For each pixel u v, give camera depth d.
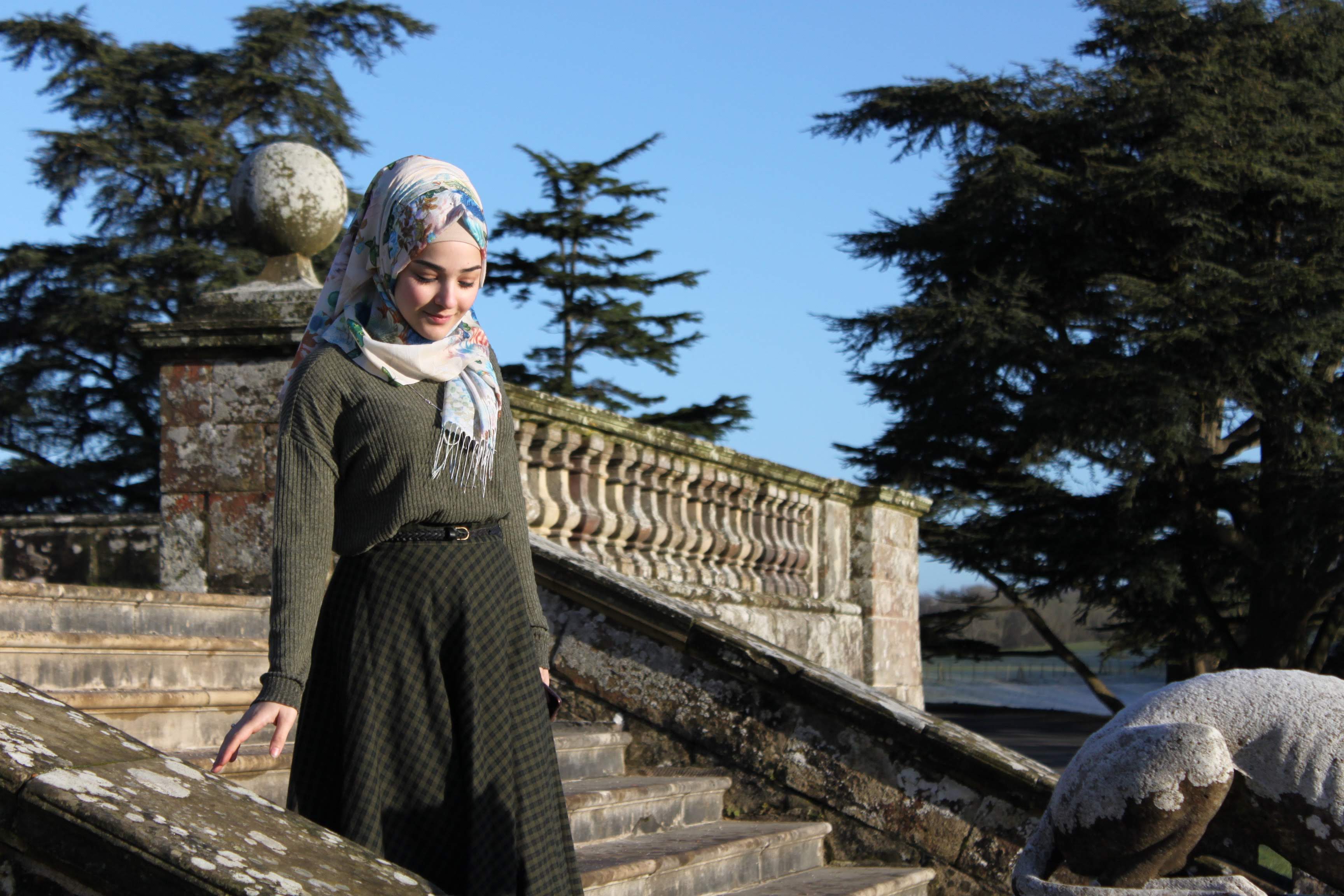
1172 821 3.05
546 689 2.66
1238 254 23.12
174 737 4.05
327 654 2.43
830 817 5.19
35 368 27.00
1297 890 3.36
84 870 1.77
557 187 32.03
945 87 25.47
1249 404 21.89
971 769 4.97
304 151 6.25
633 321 31.78
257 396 5.88
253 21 28.91
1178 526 23.69
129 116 28.77
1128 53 26.05
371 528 2.41
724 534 8.60
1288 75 25.09
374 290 2.50
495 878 2.31
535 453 6.58
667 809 4.91
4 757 1.81
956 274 25.55
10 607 4.35
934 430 24.25
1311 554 22.39
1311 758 3.07
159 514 6.22
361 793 2.30
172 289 26.95
